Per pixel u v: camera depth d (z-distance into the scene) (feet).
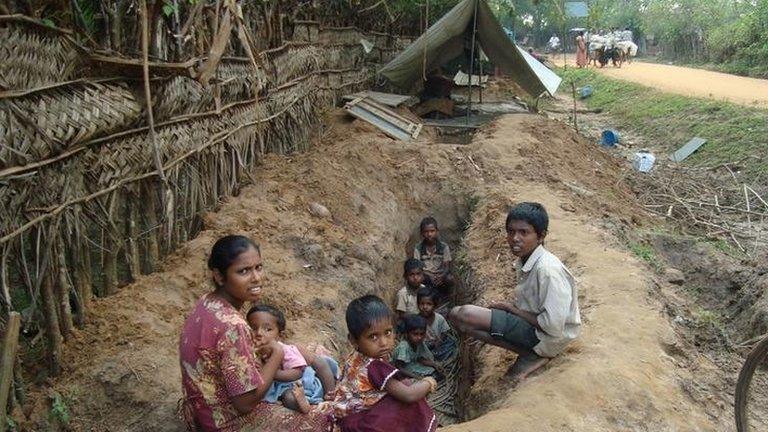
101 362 14.40
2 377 11.27
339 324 19.38
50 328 14.02
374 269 24.13
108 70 15.93
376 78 53.06
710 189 41.45
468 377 20.70
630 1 156.46
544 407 13.93
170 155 18.74
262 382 11.14
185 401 11.71
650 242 27.91
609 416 14.03
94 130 15.03
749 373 13.82
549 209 27.73
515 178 32.35
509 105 54.13
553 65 115.14
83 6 16.62
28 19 13.17
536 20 120.47
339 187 27.53
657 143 57.31
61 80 14.42
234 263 11.21
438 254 27.78
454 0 58.90
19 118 13.00
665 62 128.57
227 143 23.45
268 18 28.35
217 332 11.05
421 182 31.99
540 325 15.42
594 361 15.62
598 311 18.30
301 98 33.81
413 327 22.48
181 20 19.72
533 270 15.65
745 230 34.14
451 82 47.93
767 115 52.01
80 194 15.03
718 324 21.31
